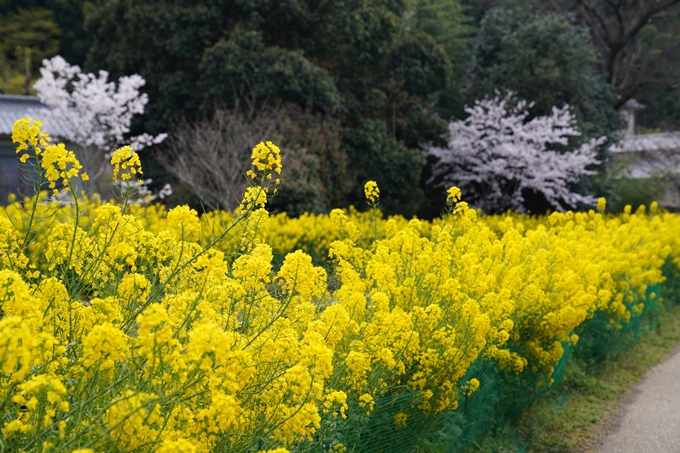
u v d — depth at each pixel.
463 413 4.49
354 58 18.84
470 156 20.25
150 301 2.84
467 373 4.51
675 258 12.02
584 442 5.85
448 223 5.90
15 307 2.26
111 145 18.14
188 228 2.89
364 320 4.12
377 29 18.66
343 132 17.72
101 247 3.17
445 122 20.14
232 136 14.88
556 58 21.42
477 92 22.41
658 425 6.27
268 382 2.72
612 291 8.00
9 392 2.15
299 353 2.86
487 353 4.79
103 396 2.34
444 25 23.91
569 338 6.58
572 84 21.28
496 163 19.64
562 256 6.56
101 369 2.31
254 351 2.81
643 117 40.53
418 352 3.98
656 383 7.61
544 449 5.63
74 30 30.42
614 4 26.52
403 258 4.93
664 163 29.28
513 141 20.53
